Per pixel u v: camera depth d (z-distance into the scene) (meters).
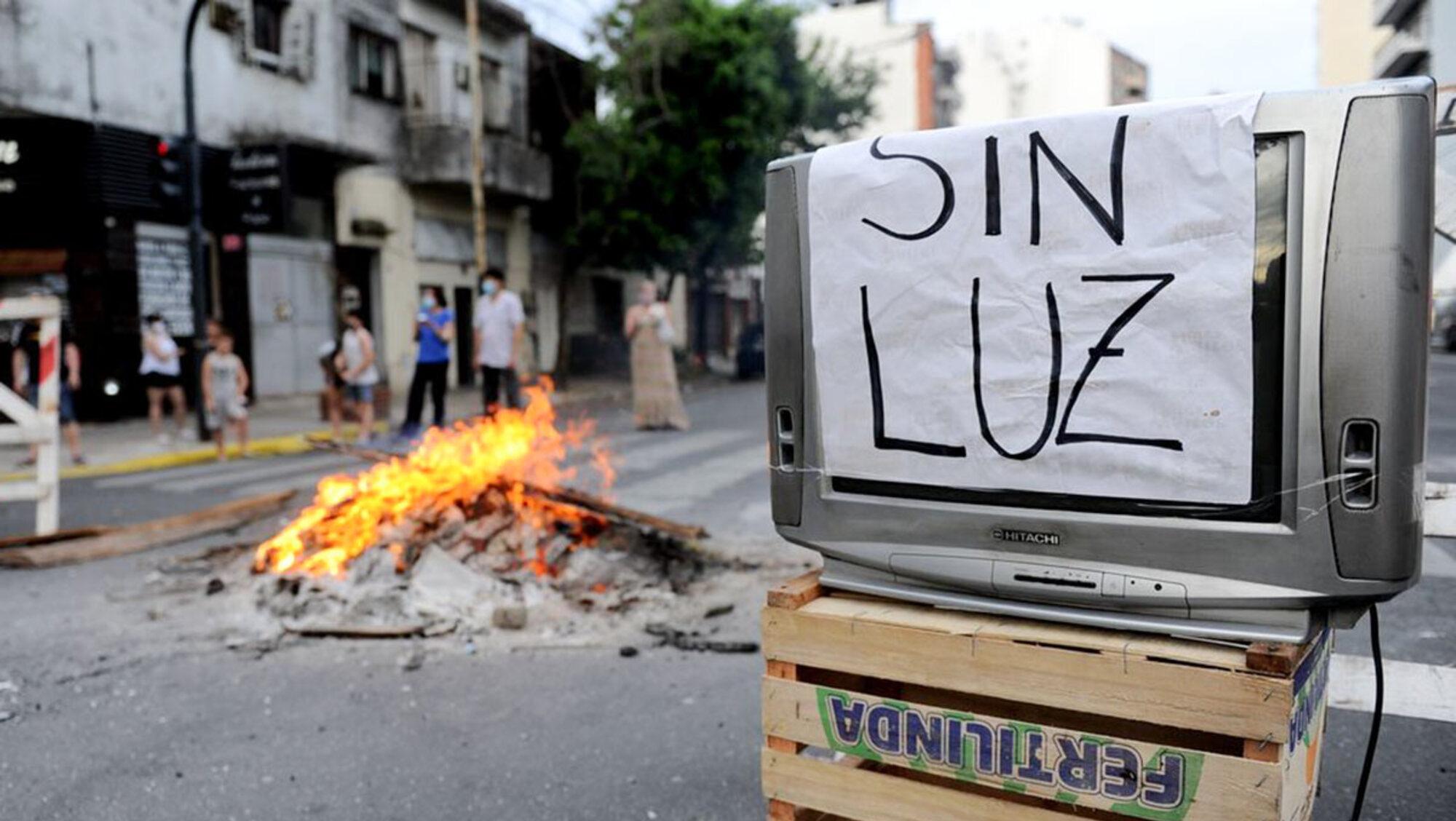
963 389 2.04
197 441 13.43
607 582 5.52
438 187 22.05
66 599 5.77
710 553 6.25
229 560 6.43
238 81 17.39
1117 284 1.86
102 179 14.99
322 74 19.11
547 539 5.65
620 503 8.19
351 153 19.23
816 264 2.20
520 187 22.88
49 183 14.83
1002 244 1.96
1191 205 1.79
